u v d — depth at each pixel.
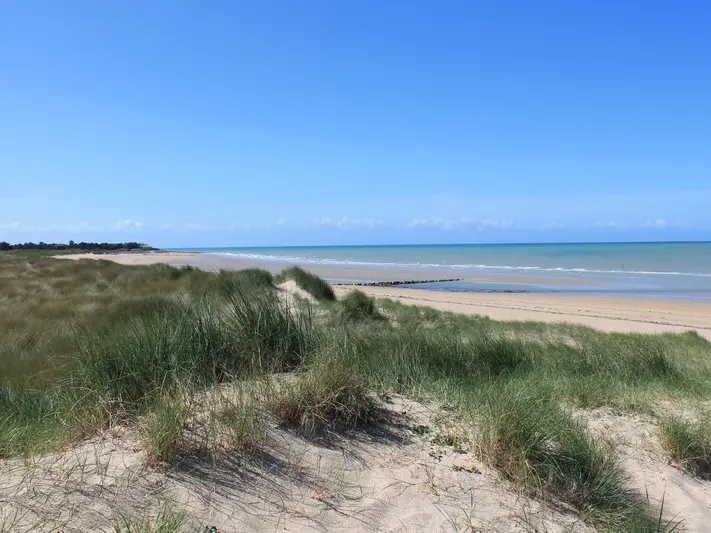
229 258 74.19
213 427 3.24
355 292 15.92
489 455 3.46
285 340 5.16
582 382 5.89
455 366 6.47
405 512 2.87
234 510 2.68
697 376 7.15
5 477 2.77
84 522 2.42
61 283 20.05
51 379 5.50
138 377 4.00
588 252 88.25
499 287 33.12
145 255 78.62
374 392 4.53
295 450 3.31
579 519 3.05
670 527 3.13
